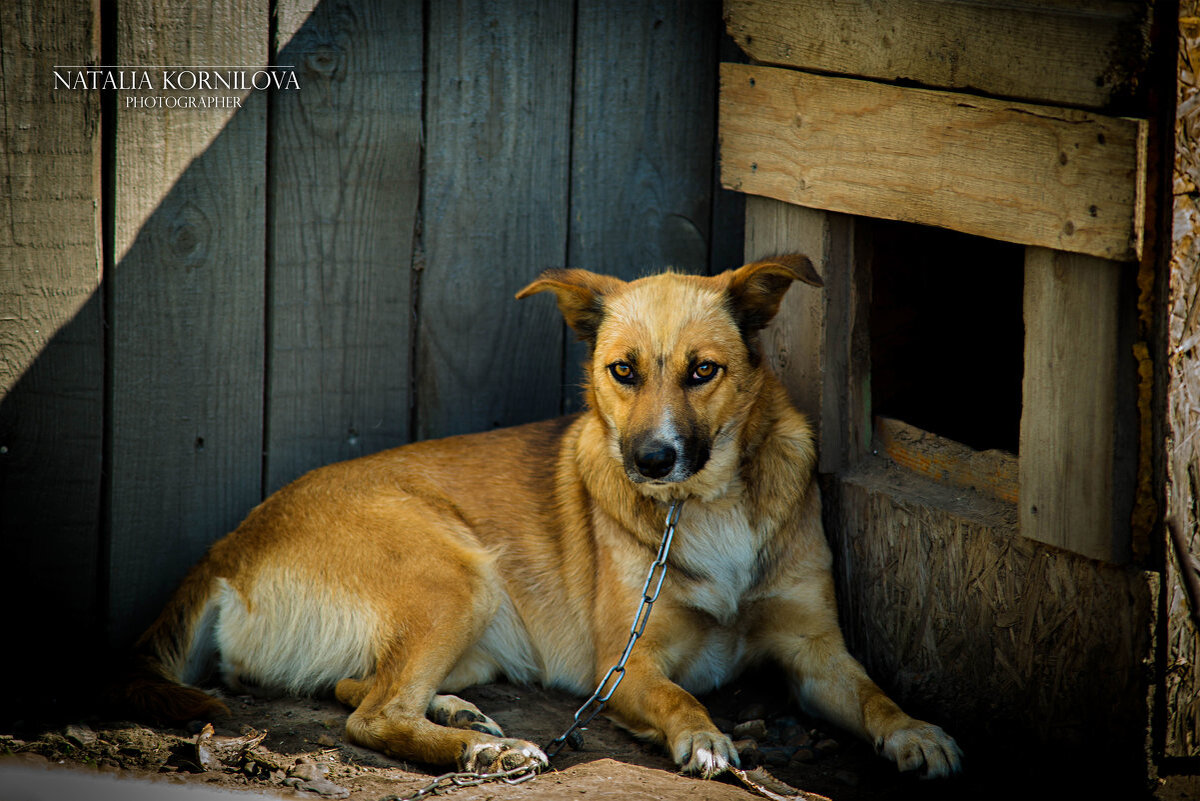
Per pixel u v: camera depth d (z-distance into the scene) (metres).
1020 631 3.44
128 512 4.25
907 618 3.88
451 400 4.72
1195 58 2.85
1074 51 3.03
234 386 4.34
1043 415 3.25
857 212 3.79
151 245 4.12
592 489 4.02
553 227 4.72
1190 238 2.93
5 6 3.81
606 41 4.61
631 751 3.69
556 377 4.86
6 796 2.99
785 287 3.88
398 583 3.92
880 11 3.61
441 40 4.39
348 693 3.90
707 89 4.79
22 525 4.13
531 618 4.19
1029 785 3.41
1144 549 3.10
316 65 4.25
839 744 3.76
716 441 3.81
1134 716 3.11
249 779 3.26
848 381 4.12
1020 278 4.83
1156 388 3.00
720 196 4.92
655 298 3.79
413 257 4.53
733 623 4.02
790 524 4.00
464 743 3.43
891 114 3.61
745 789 3.29
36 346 4.04
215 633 4.08
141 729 3.56
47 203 3.97
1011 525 3.50
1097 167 2.97
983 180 3.32
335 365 4.49
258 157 4.22
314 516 4.07
